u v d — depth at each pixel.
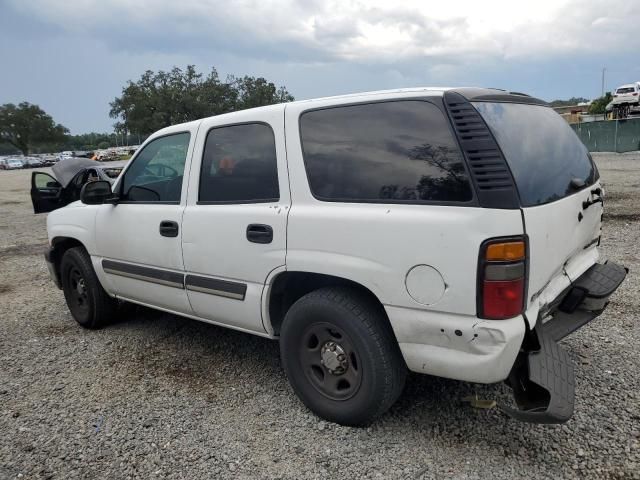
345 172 2.91
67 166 9.72
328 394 3.05
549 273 2.69
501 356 2.42
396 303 2.65
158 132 4.11
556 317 3.03
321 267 2.90
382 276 2.68
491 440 2.83
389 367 2.78
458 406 3.18
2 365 4.19
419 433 2.93
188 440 2.99
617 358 3.65
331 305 2.86
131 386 3.70
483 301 2.41
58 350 4.45
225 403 3.39
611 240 7.16
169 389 3.62
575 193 2.98
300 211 3.02
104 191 4.26
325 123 3.04
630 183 13.25
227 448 2.90
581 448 2.71
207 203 3.57
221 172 3.52
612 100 36.84
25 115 104.38
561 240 2.79
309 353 3.10
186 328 4.81
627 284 5.18
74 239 4.87
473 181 2.45
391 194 2.72
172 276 3.82
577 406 3.08
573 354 3.73
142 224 4.00
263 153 3.29
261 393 3.50
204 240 3.53
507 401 3.22
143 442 2.99
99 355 4.29
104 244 4.41
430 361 2.61
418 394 3.35
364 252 2.74
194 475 2.69
